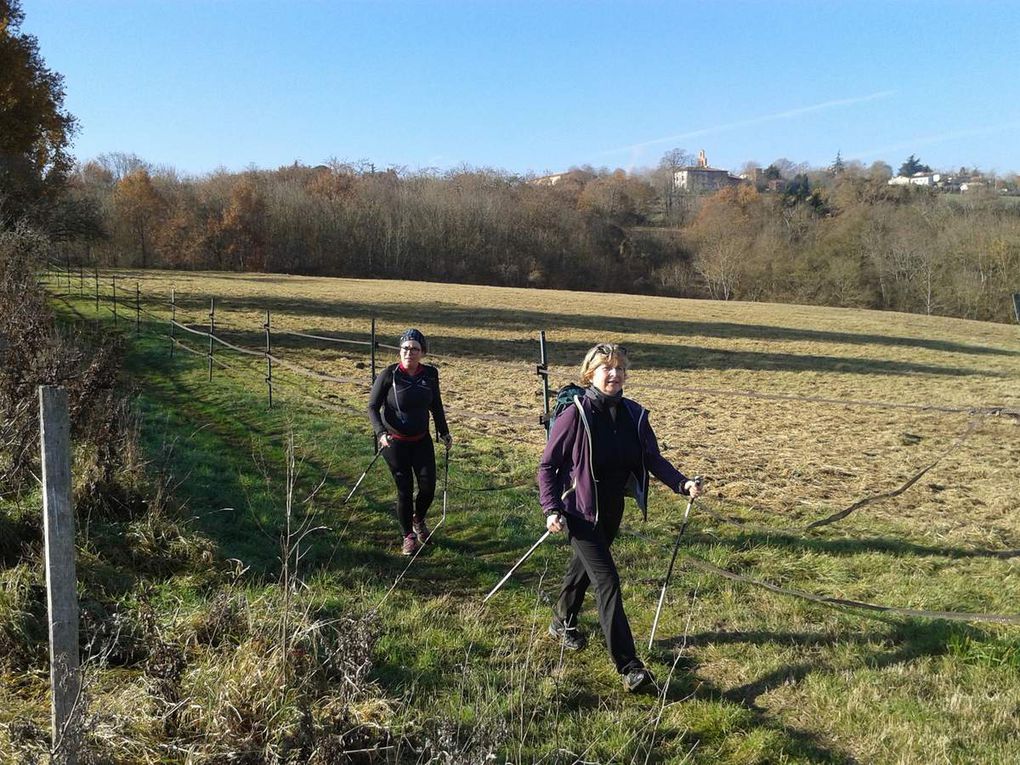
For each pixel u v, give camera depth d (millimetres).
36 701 3928
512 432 11938
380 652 4672
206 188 79375
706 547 6996
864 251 64625
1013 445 12664
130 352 17031
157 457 8312
